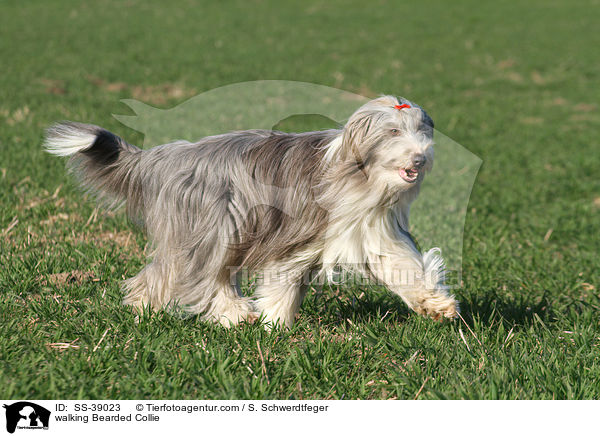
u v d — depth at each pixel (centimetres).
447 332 459
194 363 389
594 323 498
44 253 570
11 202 733
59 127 466
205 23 2717
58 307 465
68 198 765
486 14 3089
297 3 3256
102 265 561
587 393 382
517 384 389
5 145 997
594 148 1395
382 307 517
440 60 2328
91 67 1895
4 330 423
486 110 1748
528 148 1368
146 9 2934
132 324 444
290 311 452
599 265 683
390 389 388
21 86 1585
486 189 1039
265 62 2102
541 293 594
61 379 369
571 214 914
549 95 1992
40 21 2558
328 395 379
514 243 766
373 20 2934
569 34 2733
